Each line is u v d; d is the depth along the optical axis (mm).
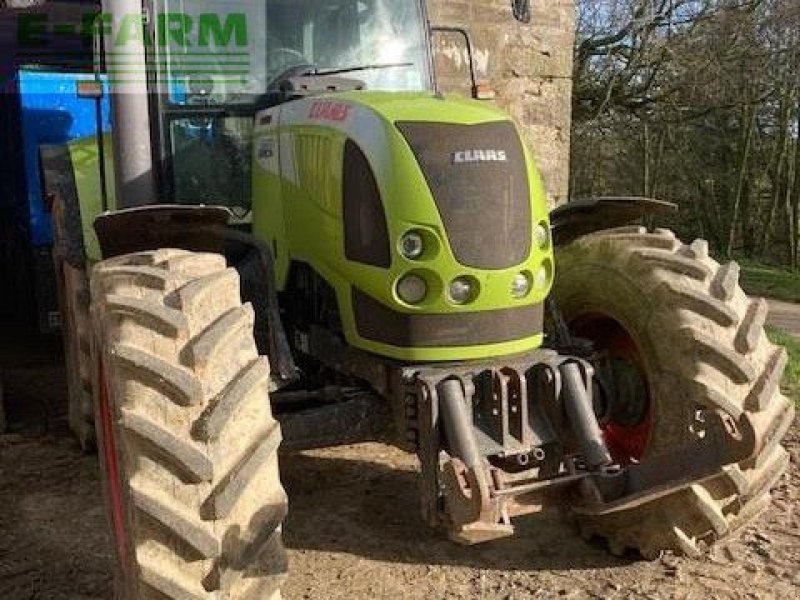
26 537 3947
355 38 4328
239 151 4125
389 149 3230
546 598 3457
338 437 3457
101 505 4270
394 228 3205
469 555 3807
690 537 3576
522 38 7879
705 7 16344
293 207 3678
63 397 5875
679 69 16453
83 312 4496
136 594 2594
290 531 4012
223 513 2529
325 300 3650
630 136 19438
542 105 8086
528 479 3330
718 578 3604
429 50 4457
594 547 3879
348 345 3529
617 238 3881
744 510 3480
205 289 2830
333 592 3506
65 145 5160
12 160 7043
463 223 3193
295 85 3986
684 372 3426
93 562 3725
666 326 3508
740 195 20234
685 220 21000
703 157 20391
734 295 3484
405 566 3715
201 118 4074
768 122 19766
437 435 3191
